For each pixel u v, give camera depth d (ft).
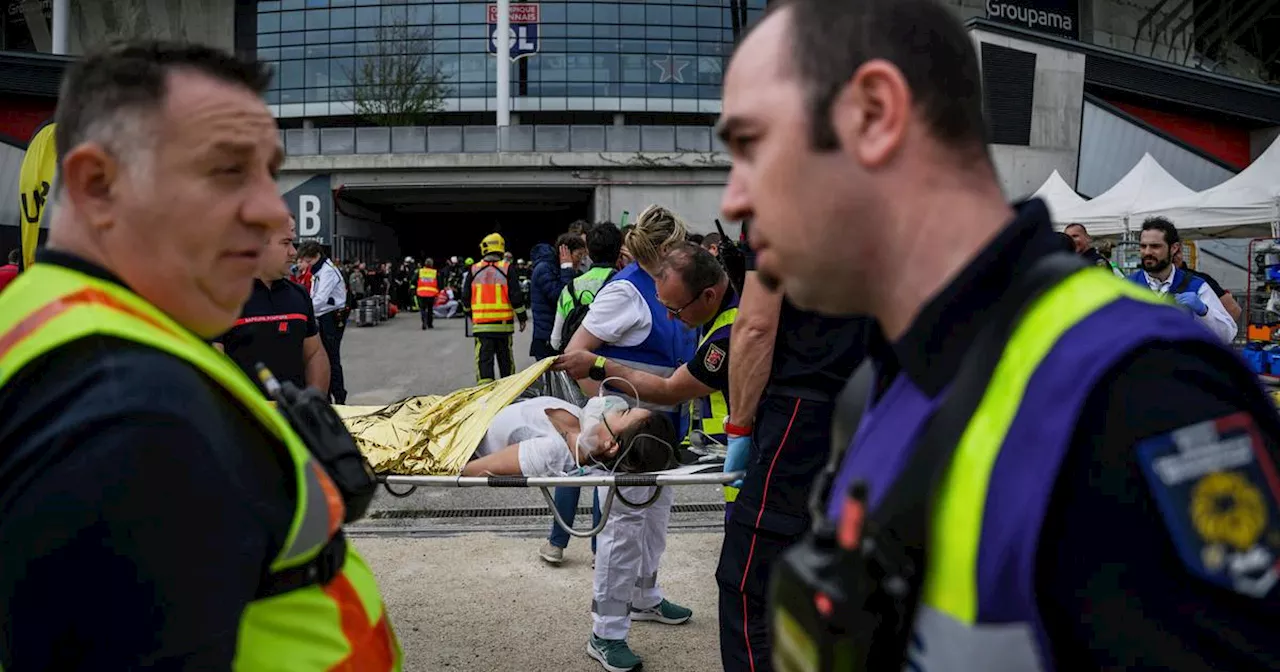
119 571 2.82
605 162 88.38
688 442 12.10
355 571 4.08
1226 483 2.11
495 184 89.71
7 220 56.95
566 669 10.87
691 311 9.62
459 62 126.31
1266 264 32.07
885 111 2.59
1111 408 2.16
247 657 3.30
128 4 114.42
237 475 3.20
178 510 2.90
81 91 3.40
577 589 13.37
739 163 2.93
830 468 3.45
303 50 125.70
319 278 25.70
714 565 14.51
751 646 7.25
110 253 3.42
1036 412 2.23
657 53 127.13
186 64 3.41
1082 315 2.34
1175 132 81.41
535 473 10.36
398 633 11.81
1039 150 70.38
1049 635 2.21
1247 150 83.51
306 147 91.50
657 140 89.81
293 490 3.53
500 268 30.17
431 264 64.80
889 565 2.39
